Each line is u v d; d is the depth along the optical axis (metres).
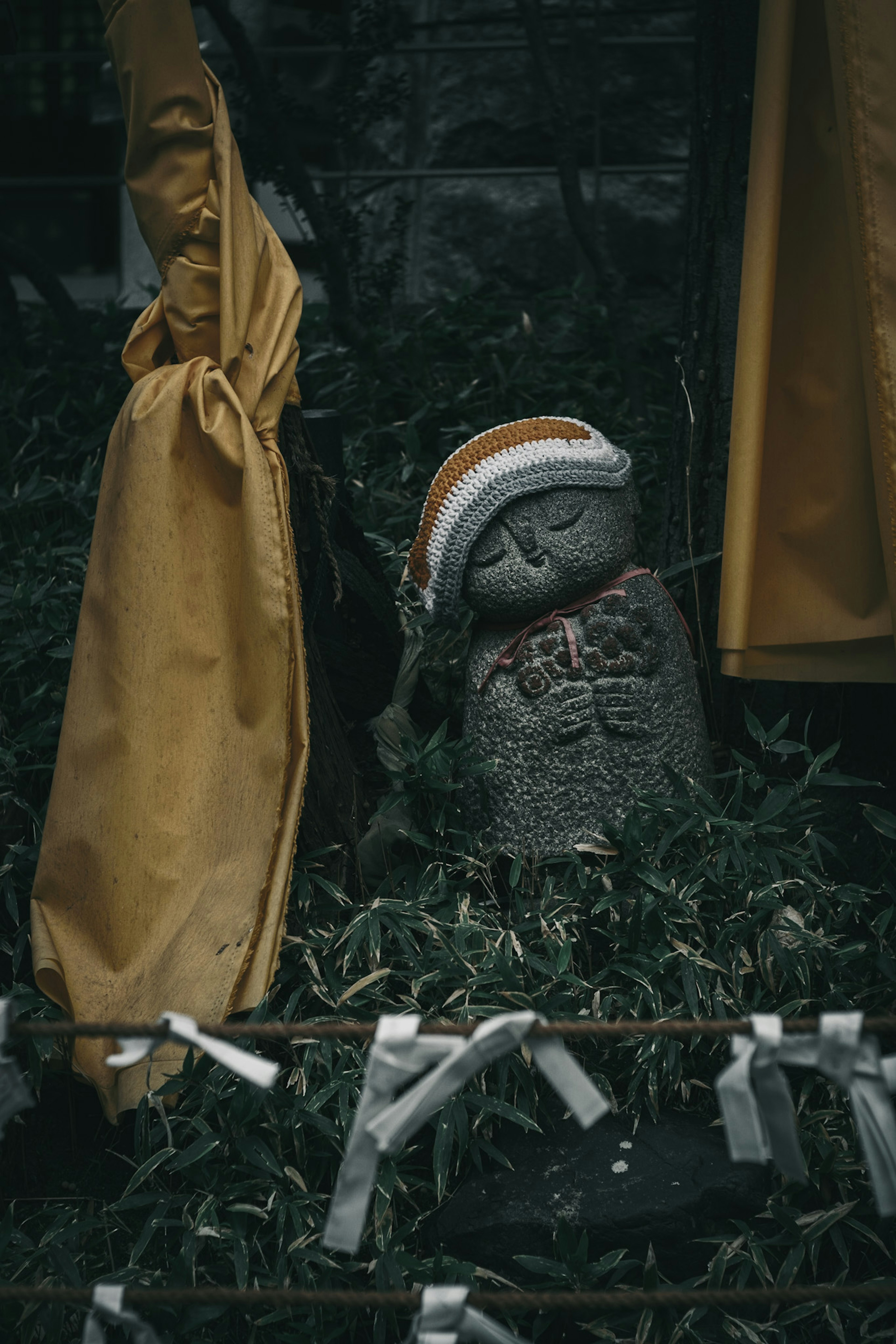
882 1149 1.45
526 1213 2.33
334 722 3.09
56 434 4.95
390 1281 2.28
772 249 2.75
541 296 5.44
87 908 2.62
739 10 3.31
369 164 6.25
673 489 3.59
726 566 2.88
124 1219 2.59
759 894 2.59
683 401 3.53
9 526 4.43
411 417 4.73
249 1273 2.38
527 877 2.83
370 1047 2.48
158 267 2.85
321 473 3.17
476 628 3.01
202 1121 2.44
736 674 2.91
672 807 2.72
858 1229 2.35
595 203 5.61
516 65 6.05
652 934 2.60
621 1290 2.27
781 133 2.72
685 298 3.54
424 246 6.13
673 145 5.97
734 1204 2.32
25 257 5.32
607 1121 2.51
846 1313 2.33
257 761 2.68
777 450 2.93
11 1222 2.44
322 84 6.29
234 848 2.65
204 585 2.73
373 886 2.97
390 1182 2.35
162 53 2.69
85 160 6.84
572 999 2.58
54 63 6.61
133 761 2.63
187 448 2.73
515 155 6.08
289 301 2.89
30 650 3.46
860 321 2.62
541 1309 1.74
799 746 2.87
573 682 2.79
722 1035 2.45
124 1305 1.59
